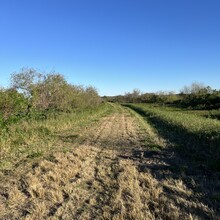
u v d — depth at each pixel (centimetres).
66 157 1280
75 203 778
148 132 2183
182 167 1121
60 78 2762
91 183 941
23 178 995
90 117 3525
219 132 1614
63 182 944
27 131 1827
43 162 1173
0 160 1227
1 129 1617
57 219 677
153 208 732
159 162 1220
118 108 6444
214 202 773
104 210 724
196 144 1609
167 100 8562
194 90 7425
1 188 910
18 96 1948
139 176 988
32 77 2412
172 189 866
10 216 713
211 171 1085
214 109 5106
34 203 781
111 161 1242
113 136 1989
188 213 700
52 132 2036
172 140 1789
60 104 2872
